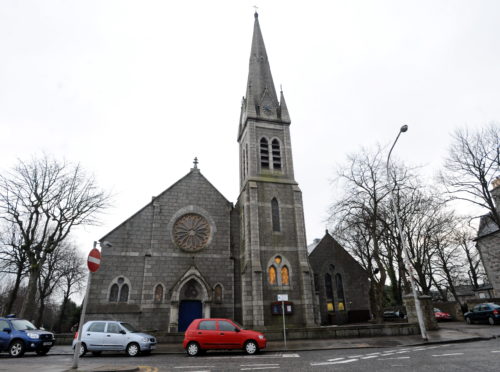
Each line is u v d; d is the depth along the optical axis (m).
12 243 26.66
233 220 29.73
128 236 26.84
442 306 36.09
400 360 11.91
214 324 16.38
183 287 25.94
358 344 17.39
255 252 26.23
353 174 28.08
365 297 37.25
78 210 26.62
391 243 32.09
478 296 39.94
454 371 9.39
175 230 27.98
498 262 35.50
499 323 24.47
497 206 32.84
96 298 24.59
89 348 16.69
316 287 36.12
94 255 12.20
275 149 31.83
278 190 29.53
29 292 24.02
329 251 38.50
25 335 16.73
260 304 24.44
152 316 24.89
